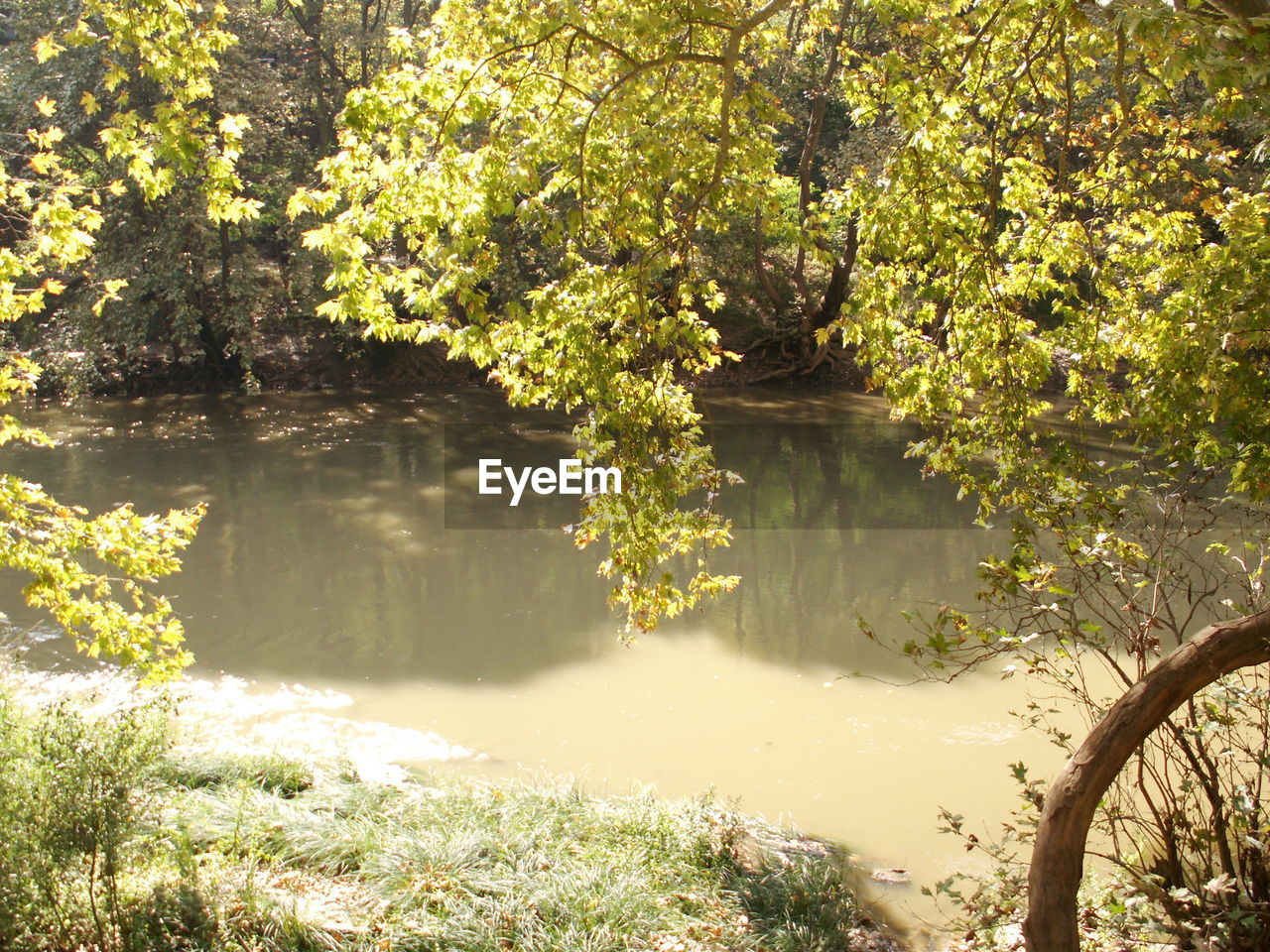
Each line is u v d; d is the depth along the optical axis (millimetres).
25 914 4156
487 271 5789
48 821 4199
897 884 6223
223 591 11602
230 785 6566
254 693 8945
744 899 5789
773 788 7422
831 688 9180
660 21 5918
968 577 12297
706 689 9188
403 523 14414
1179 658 3793
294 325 25547
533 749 8023
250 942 4695
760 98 6609
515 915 5254
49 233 5781
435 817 6301
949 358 6617
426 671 9531
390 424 21125
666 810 6629
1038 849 3844
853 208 6738
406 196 5691
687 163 6629
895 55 6227
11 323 22688
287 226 23844
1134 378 6020
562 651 10070
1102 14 5875
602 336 6008
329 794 6559
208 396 23203
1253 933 4137
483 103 5578
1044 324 18359
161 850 5043
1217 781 4441
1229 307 4711
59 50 5824
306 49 25484
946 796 7328
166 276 21109
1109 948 4570
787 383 25547
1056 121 7125
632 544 6172
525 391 6039
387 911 5199
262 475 16828
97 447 18406
